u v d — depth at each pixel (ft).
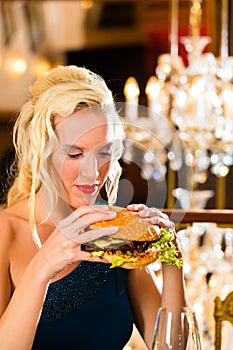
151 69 41.68
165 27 42.24
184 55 25.73
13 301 8.39
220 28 27.32
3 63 43.06
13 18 43.24
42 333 9.32
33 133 8.61
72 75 8.92
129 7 42.93
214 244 19.25
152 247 8.13
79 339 9.44
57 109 8.39
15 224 9.48
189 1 39.04
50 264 8.25
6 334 8.30
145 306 9.80
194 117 22.86
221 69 22.84
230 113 22.74
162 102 23.38
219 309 10.92
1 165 23.30
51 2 43.57
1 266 9.25
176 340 7.64
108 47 43.50
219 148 22.90
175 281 9.20
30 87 9.19
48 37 44.01
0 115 42.50
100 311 9.52
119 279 9.62
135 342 15.75
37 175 8.73
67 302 9.36
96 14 43.70
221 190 25.88
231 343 17.01
